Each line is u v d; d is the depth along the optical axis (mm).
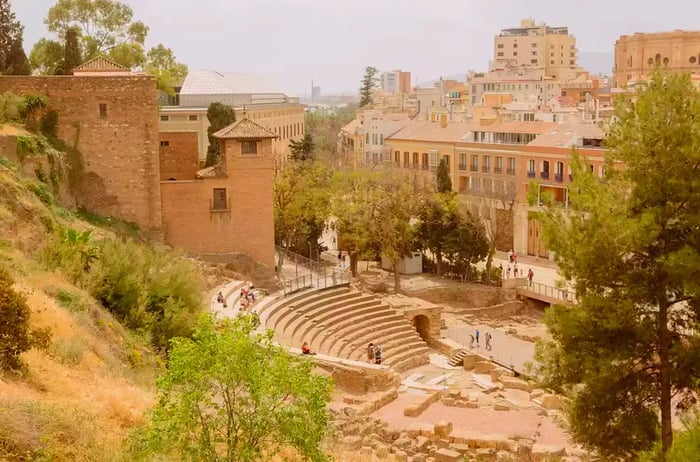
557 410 42906
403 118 132375
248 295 54719
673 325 25562
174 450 18078
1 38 70750
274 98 127125
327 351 52094
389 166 100562
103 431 19750
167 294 40438
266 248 62875
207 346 17188
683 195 24172
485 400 46938
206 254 61375
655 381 25438
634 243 24078
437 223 78000
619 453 25609
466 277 77312
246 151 61750
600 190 25641
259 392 17000
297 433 17047
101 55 72438
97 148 58094
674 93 24828
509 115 111375
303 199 74062
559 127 91312
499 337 65562
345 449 29016
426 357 58688
